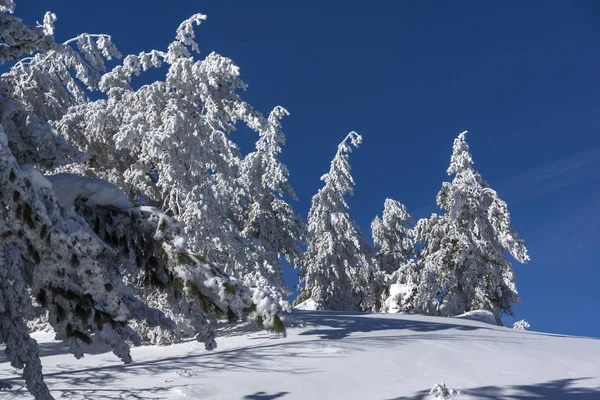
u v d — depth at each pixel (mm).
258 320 4789
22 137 6176
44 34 5703
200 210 14484
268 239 21203
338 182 29812
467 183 26781
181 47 15523
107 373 8844
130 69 15961
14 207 4129
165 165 14625
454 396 7242
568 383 8117
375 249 36500
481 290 25344
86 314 4328
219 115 16156
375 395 7438
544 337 13852
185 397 7324
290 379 8289
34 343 4508
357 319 15586
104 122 15352
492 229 26359
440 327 14484
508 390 7660
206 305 4809
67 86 18328
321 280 29094
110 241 5328
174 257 4953
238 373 8648
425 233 27781
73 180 5289
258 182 21781
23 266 4766
